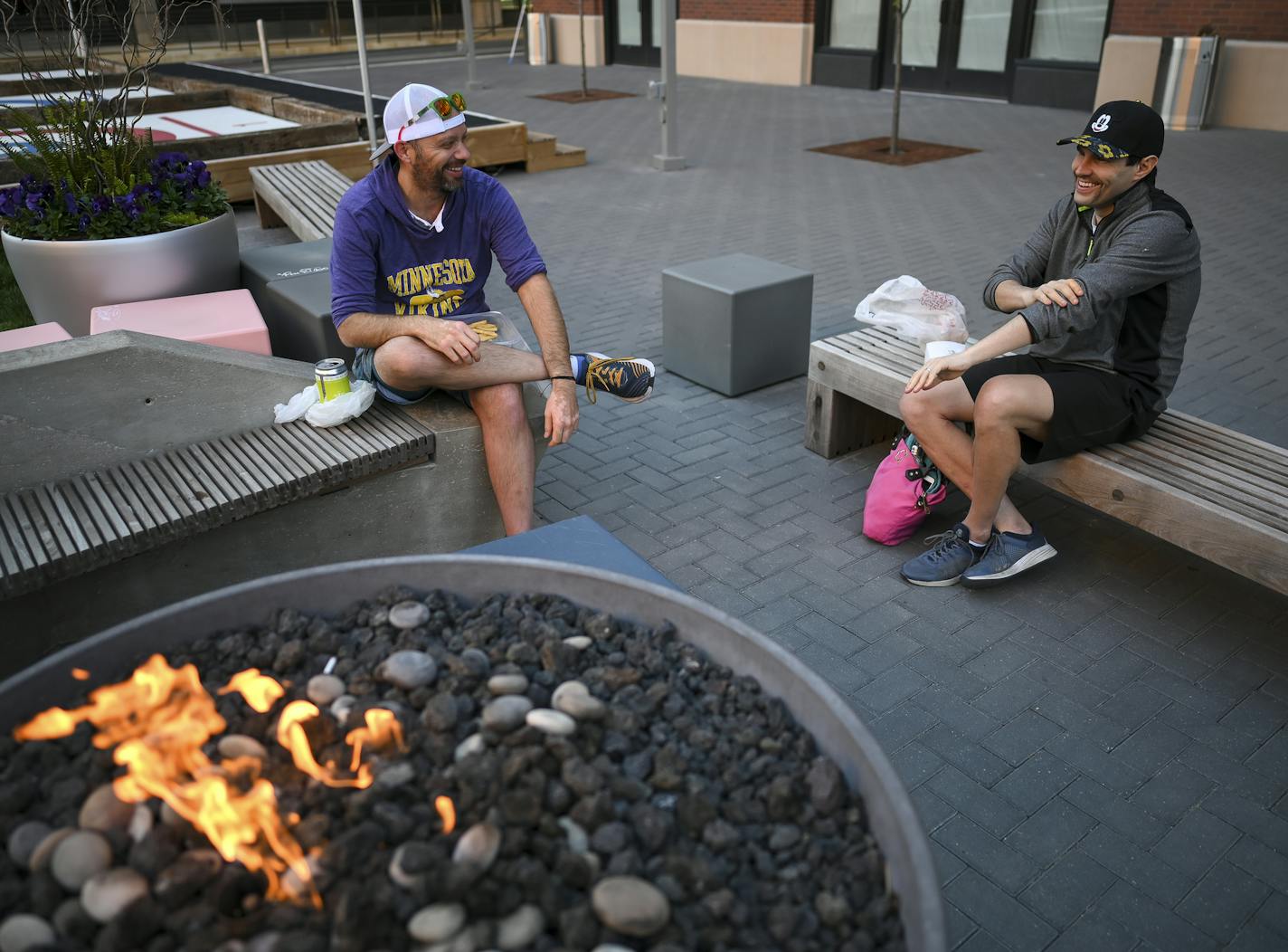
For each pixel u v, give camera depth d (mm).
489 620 2002
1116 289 2961
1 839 1555
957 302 4277
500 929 1396
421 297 3340
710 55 17750
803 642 3145
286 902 1436
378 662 1902
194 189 4465
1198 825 2455
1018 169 10133
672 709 1790
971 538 3404
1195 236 3033
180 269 4215
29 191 4281
